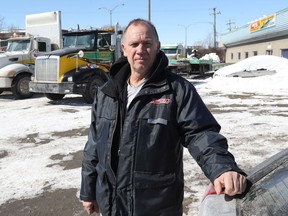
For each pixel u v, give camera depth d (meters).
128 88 2.43
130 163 2.27
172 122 2.26
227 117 9.78
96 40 13.62
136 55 2.37
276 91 16.80
